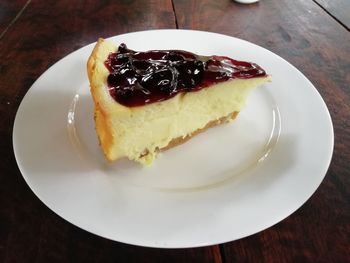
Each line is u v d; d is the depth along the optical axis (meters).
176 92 0.16
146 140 0.17
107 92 0.16
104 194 0.14
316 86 0.20
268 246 0.13
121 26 0.25
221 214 0.13
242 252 0.13
